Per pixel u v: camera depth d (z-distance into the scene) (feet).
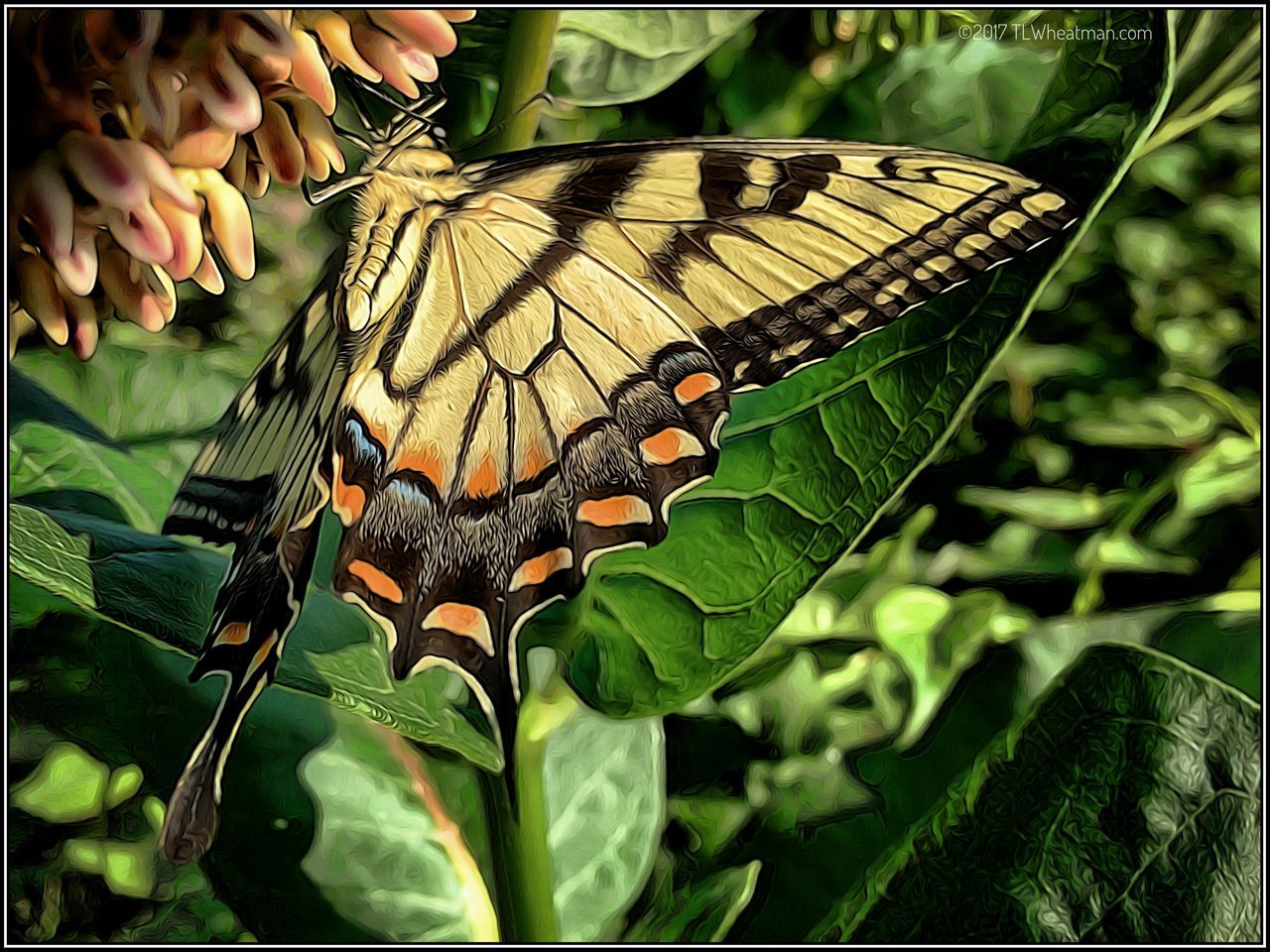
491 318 0.66
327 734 0.70
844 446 0.61
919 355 0.61
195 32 0.56
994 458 1.11
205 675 0.56
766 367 0.62
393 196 0.63
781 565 0.62
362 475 0.62
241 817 0.68
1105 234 1.12
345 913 0.67
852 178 0.61
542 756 0.61
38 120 0.55
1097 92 0.59
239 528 0.61
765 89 0.89
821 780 0.93
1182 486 1.07
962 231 0.60
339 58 0.58
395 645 0.61
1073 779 0.64
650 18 0.77
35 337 0.60
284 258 0.78
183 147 0.56
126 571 0.59
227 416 0.63
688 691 0.62
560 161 0.64
